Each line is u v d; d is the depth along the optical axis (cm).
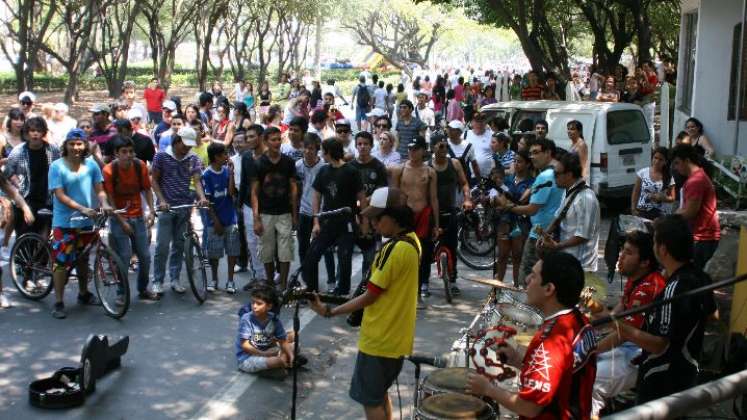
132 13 3634
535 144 841
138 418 650
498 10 2516
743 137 1443
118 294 889
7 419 644
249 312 754
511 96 3256
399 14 7025
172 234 981
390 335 553
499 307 598
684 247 497
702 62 1484
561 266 370
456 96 3391
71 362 770
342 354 800
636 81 2098
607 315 490
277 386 720
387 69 7688
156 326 873
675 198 927
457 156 1143
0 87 4291
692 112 1508
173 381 725
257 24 5050
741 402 577
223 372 747
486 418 464
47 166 993
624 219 840
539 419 365
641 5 2853
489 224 1136
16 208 984
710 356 680
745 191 1116
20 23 2858
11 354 787
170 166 962
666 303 479
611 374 552
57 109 1248
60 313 898
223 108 1571
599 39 3231
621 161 1438
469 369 526
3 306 931
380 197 559
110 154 1138
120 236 941
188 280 1000
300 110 2048
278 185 937
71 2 3166
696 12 1816
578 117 1439
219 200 983
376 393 561
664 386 487
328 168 913
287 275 964
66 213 901
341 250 925
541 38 3195
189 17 4056
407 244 554
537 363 362
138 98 3647
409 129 1426
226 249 993
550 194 806
